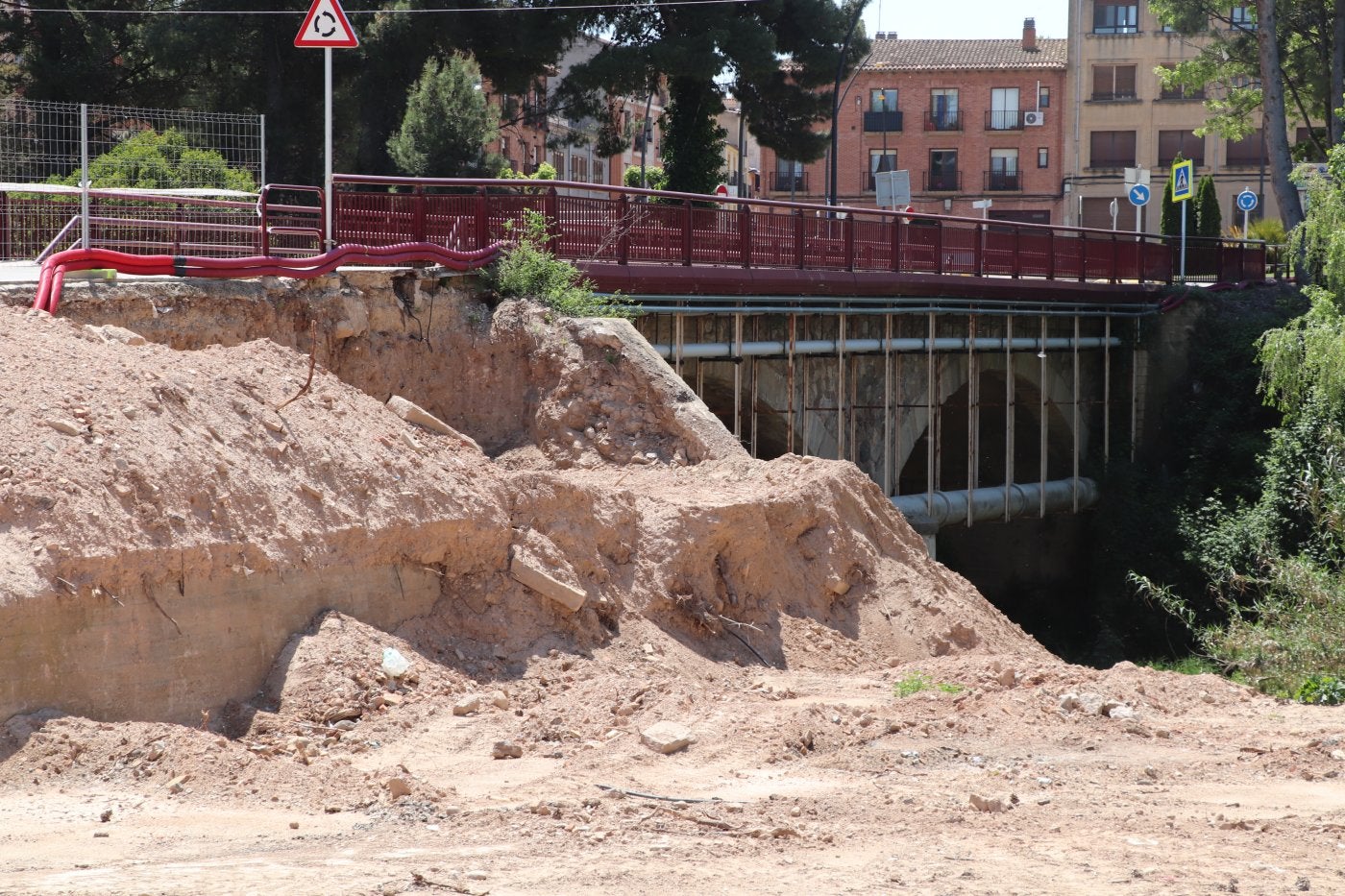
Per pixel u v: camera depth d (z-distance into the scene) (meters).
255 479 10.77
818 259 23.19
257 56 36.47
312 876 6.70
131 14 35.31
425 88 34.28
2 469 9.22
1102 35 69.31
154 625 9.49
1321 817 8.42
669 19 39.50
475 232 17.89
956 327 27.69
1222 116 51.50
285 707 9.96
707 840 7.57
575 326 16.75
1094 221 70.38
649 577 13.30
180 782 8.39
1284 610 18.20
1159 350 34.06
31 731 8.62
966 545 35.19
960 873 7.05
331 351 15.80
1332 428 25.98
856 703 11.53
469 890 6.52
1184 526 30.19
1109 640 30.33
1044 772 9.52
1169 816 8.34
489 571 12.17
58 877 6.64
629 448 16.00
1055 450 33.81
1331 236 26.75
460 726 10.16
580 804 8.23
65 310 13.19
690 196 20.41
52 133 18.80
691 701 10.83
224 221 18.42
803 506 14.83
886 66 70.88
